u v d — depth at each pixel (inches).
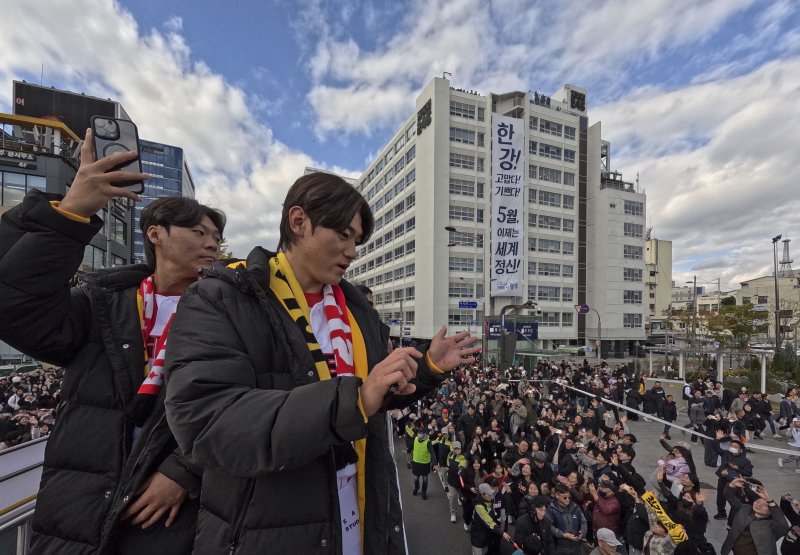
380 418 46.5
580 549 205.5
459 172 1494.8
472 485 277.1
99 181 38.4
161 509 42.8
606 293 1695.4
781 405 484.1
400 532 46.3
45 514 45.4
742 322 1184.8
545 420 412.8
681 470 239.5
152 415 46.2
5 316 38.1
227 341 33.6
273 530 33.4
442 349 45.2
